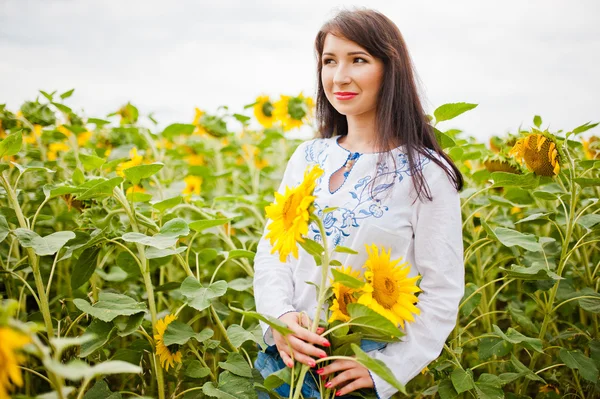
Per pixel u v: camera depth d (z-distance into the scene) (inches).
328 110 72.4
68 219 94.7
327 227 58.9
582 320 97.3
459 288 57.1
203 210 96.8
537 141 76.0
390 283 52.4
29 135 127.5
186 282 69.3
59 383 39.5
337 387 55.9
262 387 60.7
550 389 85.4
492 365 85.4
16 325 32.4
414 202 57.8
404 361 54.4
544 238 84.8
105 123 117.2
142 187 109.5
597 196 100.2
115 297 67.1
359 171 60.1
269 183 146.6
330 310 54.1
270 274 63.4
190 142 148.5
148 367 84.0
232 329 72.3
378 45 60.0
